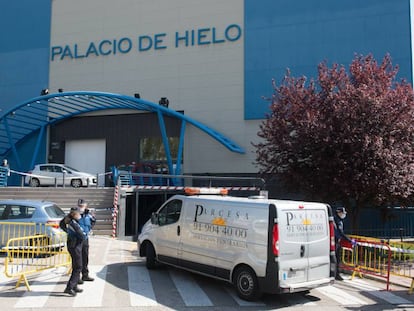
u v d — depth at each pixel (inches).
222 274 321.4
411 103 476.4
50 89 1106.7
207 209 345.1
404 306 300.0
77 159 1095.0
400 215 749.3
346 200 514.3
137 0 1066.1
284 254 291.9
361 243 390.0
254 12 974.4
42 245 371.9
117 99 963.3
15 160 1114.7
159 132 1034.7
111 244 538.9
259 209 304.5
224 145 943.7
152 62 1039.0
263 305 291.1
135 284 339.0
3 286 322.0
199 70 1003.3
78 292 306.5
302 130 488.4
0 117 1016.9
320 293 332.8
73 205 684.1
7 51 1149.1
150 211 797.2
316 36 924.0
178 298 302.4
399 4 877.2
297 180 500.1
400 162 454.9
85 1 1105.4
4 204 456.1
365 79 508.1
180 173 987.3
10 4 1166.3
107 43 1075.9
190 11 1023.6
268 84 949.2
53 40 1120.2
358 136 459.2
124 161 1053.8
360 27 895.7
